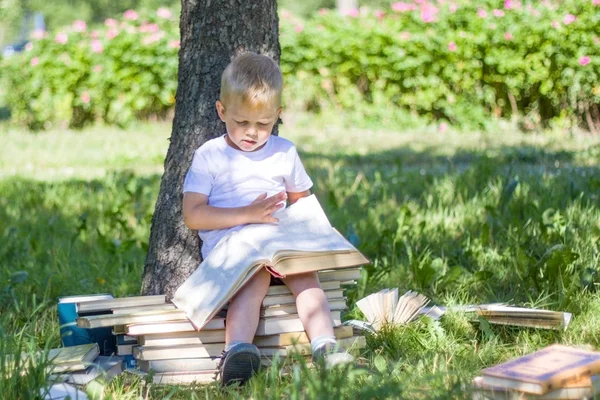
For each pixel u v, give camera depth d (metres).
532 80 16.56
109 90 18.56
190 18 5.36
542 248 6.60
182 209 5.29
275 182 4.98
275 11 5.48
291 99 18.42
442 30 17.48
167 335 4.48
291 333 4.52
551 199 8.15
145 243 6.98
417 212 8.24
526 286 5.84
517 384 3.66
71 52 18.66
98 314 4.84
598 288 5.71
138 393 4.26
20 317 5.52
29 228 8.21
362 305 5.27
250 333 4.41
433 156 13.16
